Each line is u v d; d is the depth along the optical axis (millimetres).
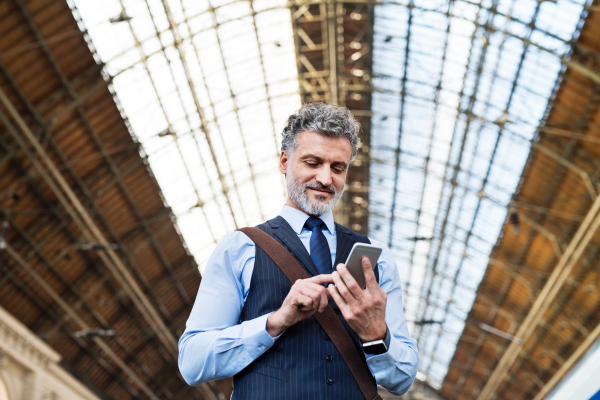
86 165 31500
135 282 39656
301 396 2473
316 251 2824
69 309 35969
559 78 28719
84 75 27938
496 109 32500
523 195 35625
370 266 2447
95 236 34562
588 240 31375
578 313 39500
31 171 28875
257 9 30875
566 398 1429
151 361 48406
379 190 43625
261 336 2492
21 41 24750
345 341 2625
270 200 42219
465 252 43250
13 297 32781
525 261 40031
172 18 28656
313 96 36188
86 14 26125
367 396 2537
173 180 36156
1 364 30406
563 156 31078
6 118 25812
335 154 2918
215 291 2744
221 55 31969
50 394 33188
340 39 33781
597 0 25047
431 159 38344
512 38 28688
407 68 34062
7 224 27516
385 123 38094
